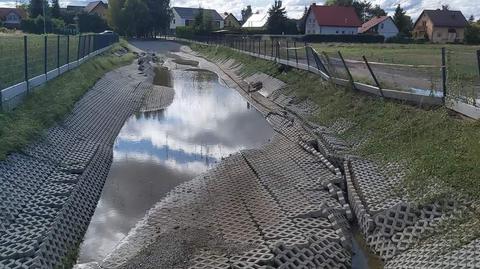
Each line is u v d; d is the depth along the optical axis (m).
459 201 8.84
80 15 78.56
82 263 8.65
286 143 15.66
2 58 17.94
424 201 9.20
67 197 10.48
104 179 12.83
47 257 8.23
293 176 12.38
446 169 9.77
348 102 17.08
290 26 71.75
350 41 59.47
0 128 11.87
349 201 10.88
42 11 75.44
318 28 75.50
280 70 27.67
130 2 76.00
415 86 16.28
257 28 76.62
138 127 19.02
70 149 13.62
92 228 10.04
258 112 22.58
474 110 11.19
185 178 13.04
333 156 13.05
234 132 18.56
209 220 9.84
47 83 17.89
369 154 12.86
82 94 19.70
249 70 33.16
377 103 15.47
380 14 97.56
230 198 11.00
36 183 10.84
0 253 7.89
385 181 10.91
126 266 8.13
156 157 14.99
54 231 9.00
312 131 16.12
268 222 9.55
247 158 14.04
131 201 11.41
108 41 43.53
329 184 11.42
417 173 10.30
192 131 18.59
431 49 37.66
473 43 53.75
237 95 27.70
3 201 9.38
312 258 8.23
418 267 7.74
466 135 10.55
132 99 23.88
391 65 17.92
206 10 97.19
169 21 84.88
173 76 36.09
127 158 14.81
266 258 7.92
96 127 16.97
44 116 14.45
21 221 9.10
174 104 24.31
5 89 13.47
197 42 65.00
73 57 25.91
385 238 8.98
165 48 66.31
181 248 8.55
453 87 12.65
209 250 8.43
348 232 9.64
